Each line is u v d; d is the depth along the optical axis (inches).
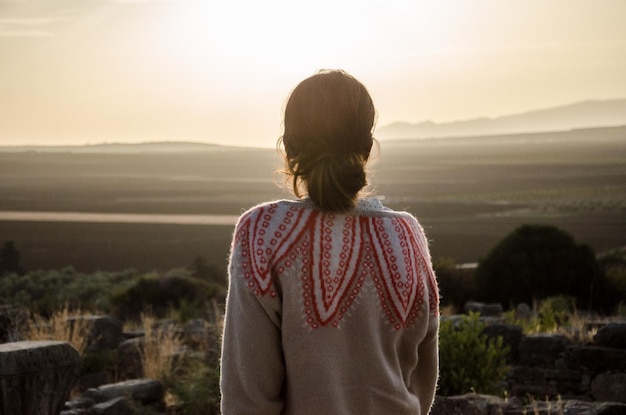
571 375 385.4
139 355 427.5
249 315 79.2
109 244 3088.1
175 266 2466.8
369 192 86.9
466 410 248.5
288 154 84.4
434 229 3346.5
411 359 85.4
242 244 80.7
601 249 2524.6
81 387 382.0
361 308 80.5
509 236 1021.8
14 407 215.8
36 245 3080.7
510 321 504.4
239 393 80.4
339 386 80.0
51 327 412.8
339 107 81.6
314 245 80.0
